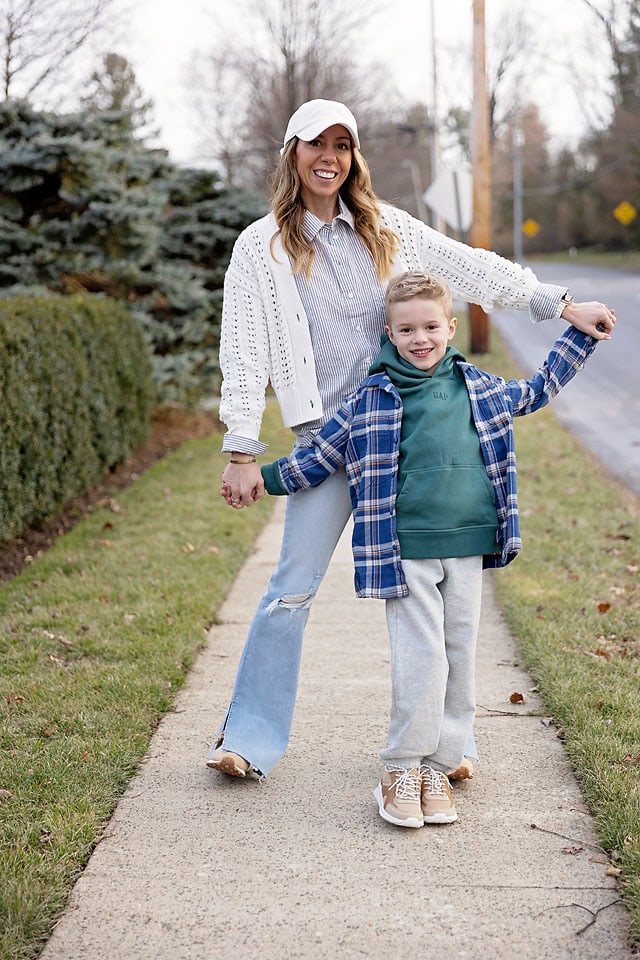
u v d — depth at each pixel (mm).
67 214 9984
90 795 2922
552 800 2898
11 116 9359
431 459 2643
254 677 3027
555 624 4375
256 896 2449
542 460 8461
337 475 2855
